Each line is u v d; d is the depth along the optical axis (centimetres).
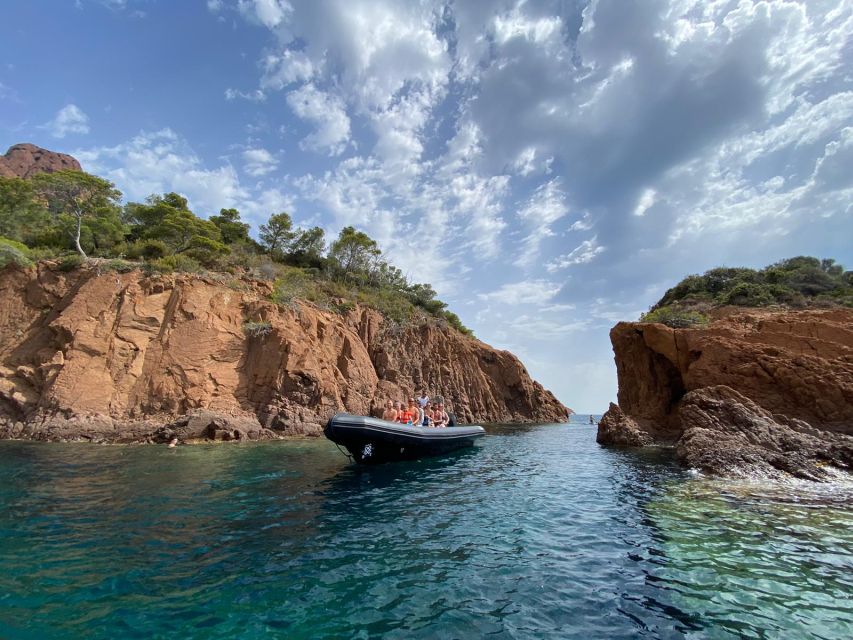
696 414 1444
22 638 346
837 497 866
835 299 2345
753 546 591
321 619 390
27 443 1570
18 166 6225
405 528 662
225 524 662
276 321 2373
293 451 1524
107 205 3073
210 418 1866
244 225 3962
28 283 2109
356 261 4306
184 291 2197
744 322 1867
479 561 534
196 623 378
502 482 1028
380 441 1191
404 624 385
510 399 4403
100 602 409
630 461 1377
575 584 473
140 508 736
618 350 2377
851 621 398
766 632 379
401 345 3503
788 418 1411
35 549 535
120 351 1969
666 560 541
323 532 635
